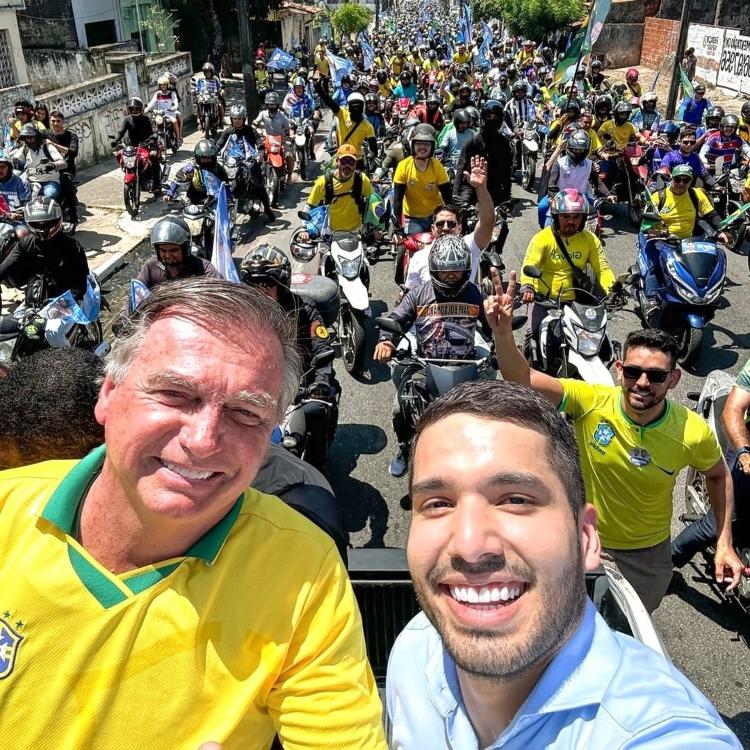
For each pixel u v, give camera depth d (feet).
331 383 15.85
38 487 5.06
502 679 4.22
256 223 38.99
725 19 90.12
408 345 16.51
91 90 50.06
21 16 65.46
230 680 4.50
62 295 19.16
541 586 4.17
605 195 34.04
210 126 59.82
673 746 3.84
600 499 10.97
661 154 37.93
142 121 41.47
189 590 4.56
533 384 10.36
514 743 4.39
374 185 34.42
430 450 4.55
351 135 40.34
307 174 49.42
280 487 7.50
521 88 50.70
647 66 99.45
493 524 4.20
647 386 10.03
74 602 4.51
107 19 78.18
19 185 31.19
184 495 4.35
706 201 27.53
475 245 20.58
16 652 4.48
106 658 4.43
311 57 102.99
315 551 4.90
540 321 19.86
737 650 12.89
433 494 4.45
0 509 4.97
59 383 8.13
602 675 4.30
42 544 4.70
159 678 4.44
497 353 10.24
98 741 4.38
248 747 4.62
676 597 14.08
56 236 19.76
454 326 15.89
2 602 4.58
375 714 4.74
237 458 4.43
